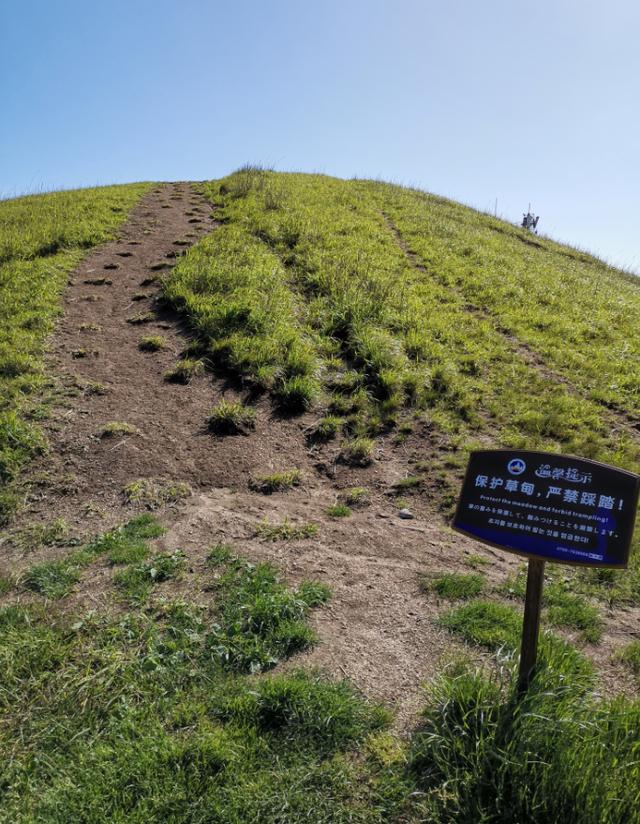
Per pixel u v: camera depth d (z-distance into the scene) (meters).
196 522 5.80
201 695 3.54
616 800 2.54
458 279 13.38
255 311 9.74
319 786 2.95
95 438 7.18
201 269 11.37
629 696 3.61
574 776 2.64
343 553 5.37
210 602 4.50
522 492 3.16
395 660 3.93
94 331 9.77
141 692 3.55
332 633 4.20
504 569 5.25
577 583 5.01
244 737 3.19
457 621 4.30
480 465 3.32
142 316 10.26
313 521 5.97
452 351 9.83
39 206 17.17
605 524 2.95
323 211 16.66
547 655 3.34
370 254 13.63
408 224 17.08
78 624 4.14
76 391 8.05
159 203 17.58
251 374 8.62
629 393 9.25
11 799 2.90
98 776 2.96
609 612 4.66
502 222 22.56
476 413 8.25
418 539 5.71
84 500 6.21
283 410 8.10
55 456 6.82
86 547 5.37
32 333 9.41
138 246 13.57
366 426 7.86
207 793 2.88
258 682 3.63
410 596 4.71
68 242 13.36
